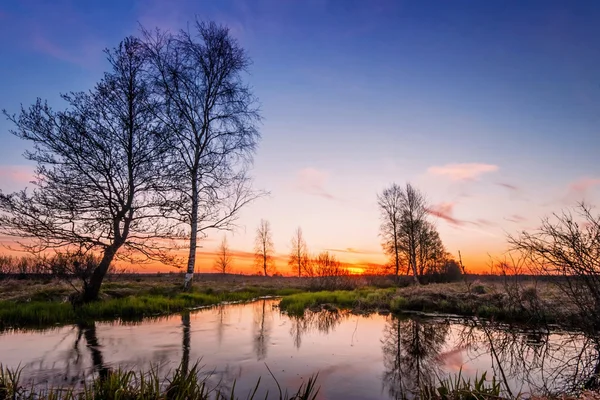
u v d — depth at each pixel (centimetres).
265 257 4862
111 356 657
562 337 877
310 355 714
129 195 1398
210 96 1820
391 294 1795
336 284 2717
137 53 1473
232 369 604
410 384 554
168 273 3684
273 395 491
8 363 605
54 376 539
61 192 1291
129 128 1409
